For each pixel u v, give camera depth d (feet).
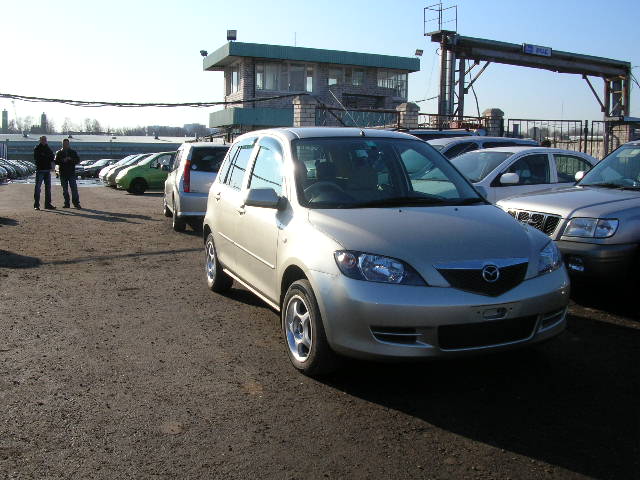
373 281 12.83
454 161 33.19
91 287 23.71
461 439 11.56
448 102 79.97
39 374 14.61
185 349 16.51
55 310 20.29
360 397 13.44
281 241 15.56
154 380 14.32
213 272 22.53
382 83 114.01
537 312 13.32
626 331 18.08
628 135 74.18
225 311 20.30
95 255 30.78
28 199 68.49
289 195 16.07
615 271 18.94
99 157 265.34
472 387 14.02
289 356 15.19
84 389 13.75
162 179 79.05
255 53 100.89
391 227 13.87
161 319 19.34
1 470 10.31
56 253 31.19
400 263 12.91
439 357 12.66
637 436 11.66
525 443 11.41
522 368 15.16
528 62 84.84
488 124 73.46
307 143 17.37
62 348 16.49
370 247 13.20
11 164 154.71
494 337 13.03
